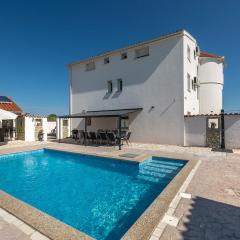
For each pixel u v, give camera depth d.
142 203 7.27
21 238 4.00
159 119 19.66
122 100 22.44
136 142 21.00
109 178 10.41
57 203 7.36
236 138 16.08
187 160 11.64
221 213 5.03
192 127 17.89
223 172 8.96
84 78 26.19
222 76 25.02
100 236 5.21
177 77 18.62
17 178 10.59
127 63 22.11
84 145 19.14
